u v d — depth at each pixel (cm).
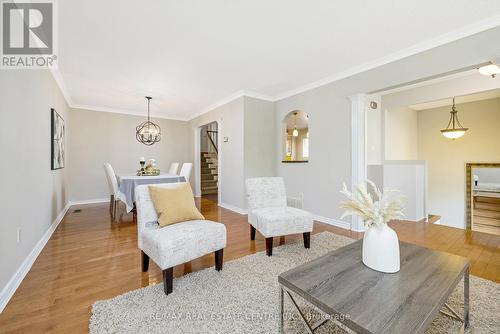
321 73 353
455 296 173
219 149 526
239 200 464
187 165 478
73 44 262
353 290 115
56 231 333
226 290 180
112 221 388
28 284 190
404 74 279
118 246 276
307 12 208
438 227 368
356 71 329
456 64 238
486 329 140
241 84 403
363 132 336
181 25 228
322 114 382
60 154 388
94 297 172
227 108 492
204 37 249
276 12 208
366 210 142
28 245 221
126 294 174
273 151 487
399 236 318
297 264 225
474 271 213
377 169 421
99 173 558
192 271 214
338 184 359
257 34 245
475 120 520
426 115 586
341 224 356
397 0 193
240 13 210
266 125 476
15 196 189
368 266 139
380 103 451
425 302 105
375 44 265
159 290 180
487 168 545
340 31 239
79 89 423
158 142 643
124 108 572
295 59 304
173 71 343
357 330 92
